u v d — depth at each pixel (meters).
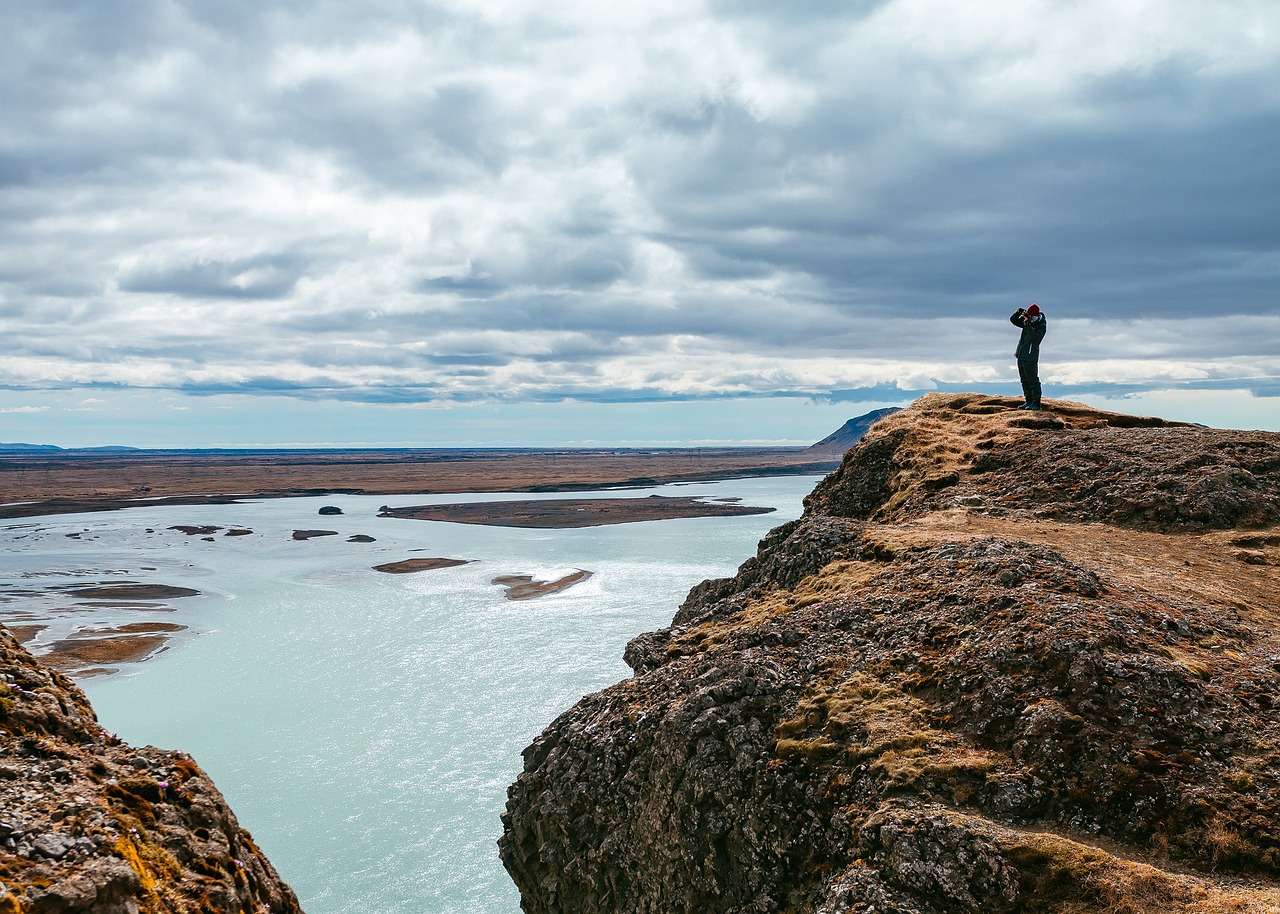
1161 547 35.28
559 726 32.88
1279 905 16.09
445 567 124.38
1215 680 22.78
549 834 29.67
